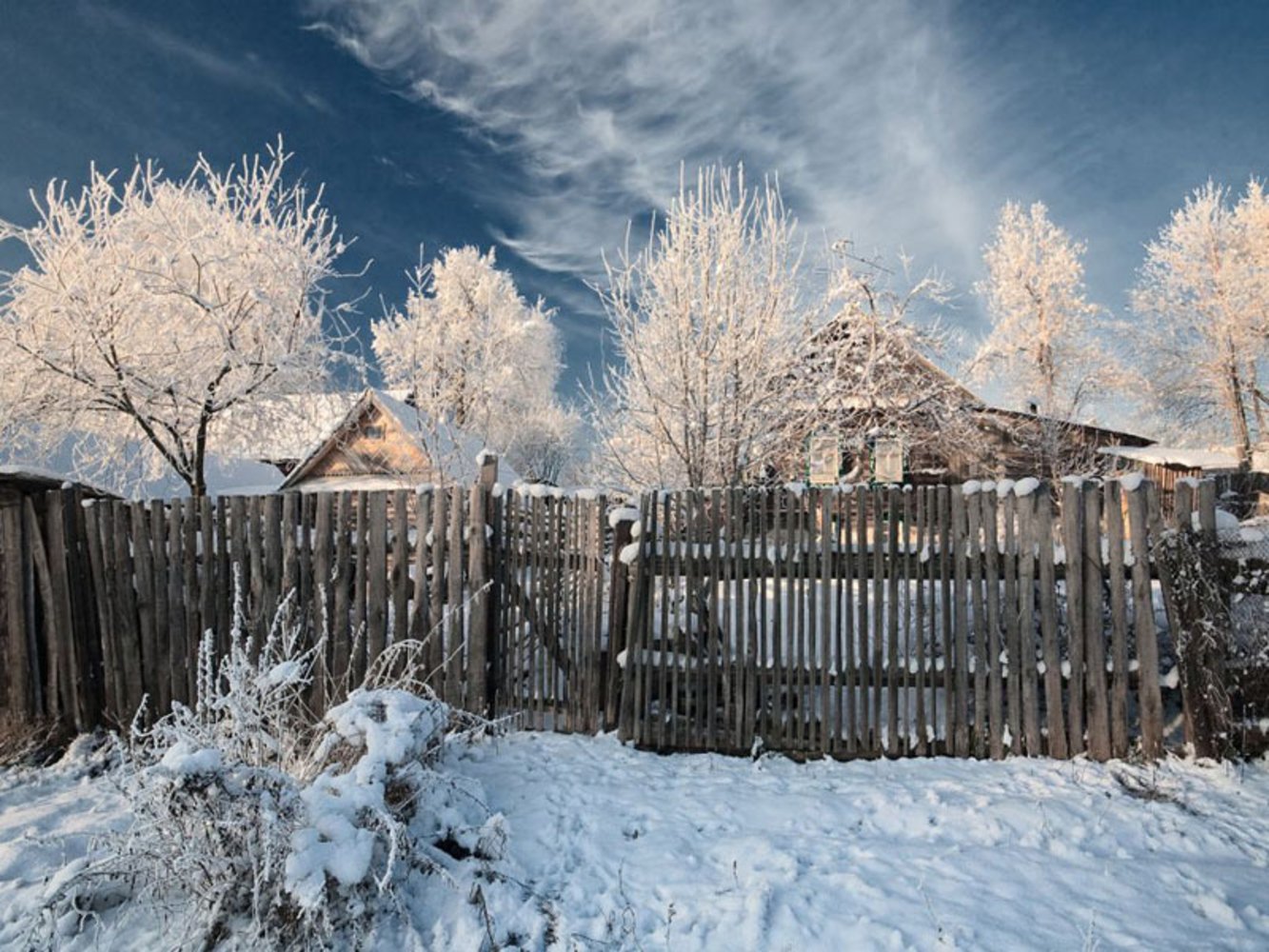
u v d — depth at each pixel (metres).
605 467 11.25
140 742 4.94
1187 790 3.78
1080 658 4.30
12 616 5.30
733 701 4.66
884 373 10.64
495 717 5.02
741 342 9.09
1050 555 4.36
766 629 4.64
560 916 2.81
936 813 3.59
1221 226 25.20
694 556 4.76
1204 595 4.18
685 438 9.20
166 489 16.20
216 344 12.45
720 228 9.34
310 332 13.39
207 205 12.79
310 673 5.07
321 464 22.89
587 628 4.96
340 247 13.59
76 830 3.68
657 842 3.40
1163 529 4.30
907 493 4.52
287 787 2.77
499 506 5.16
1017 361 27.98
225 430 14.04
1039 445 17.56
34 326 11.49
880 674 4.46
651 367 9.57
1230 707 4.12
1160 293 26.52
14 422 11.55
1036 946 2.55
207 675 3.23
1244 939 2.55
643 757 4.55
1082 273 27.75
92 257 11.90
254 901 2.59
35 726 5.16
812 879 3.02
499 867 3.10
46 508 5.39
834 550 4.59
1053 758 4.29
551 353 35.16
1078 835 3.33
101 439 13.02
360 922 2.68
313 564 5.21
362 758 3.08
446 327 21.31
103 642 5.38
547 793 3.96
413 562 5.14
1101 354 27.61
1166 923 2.66
